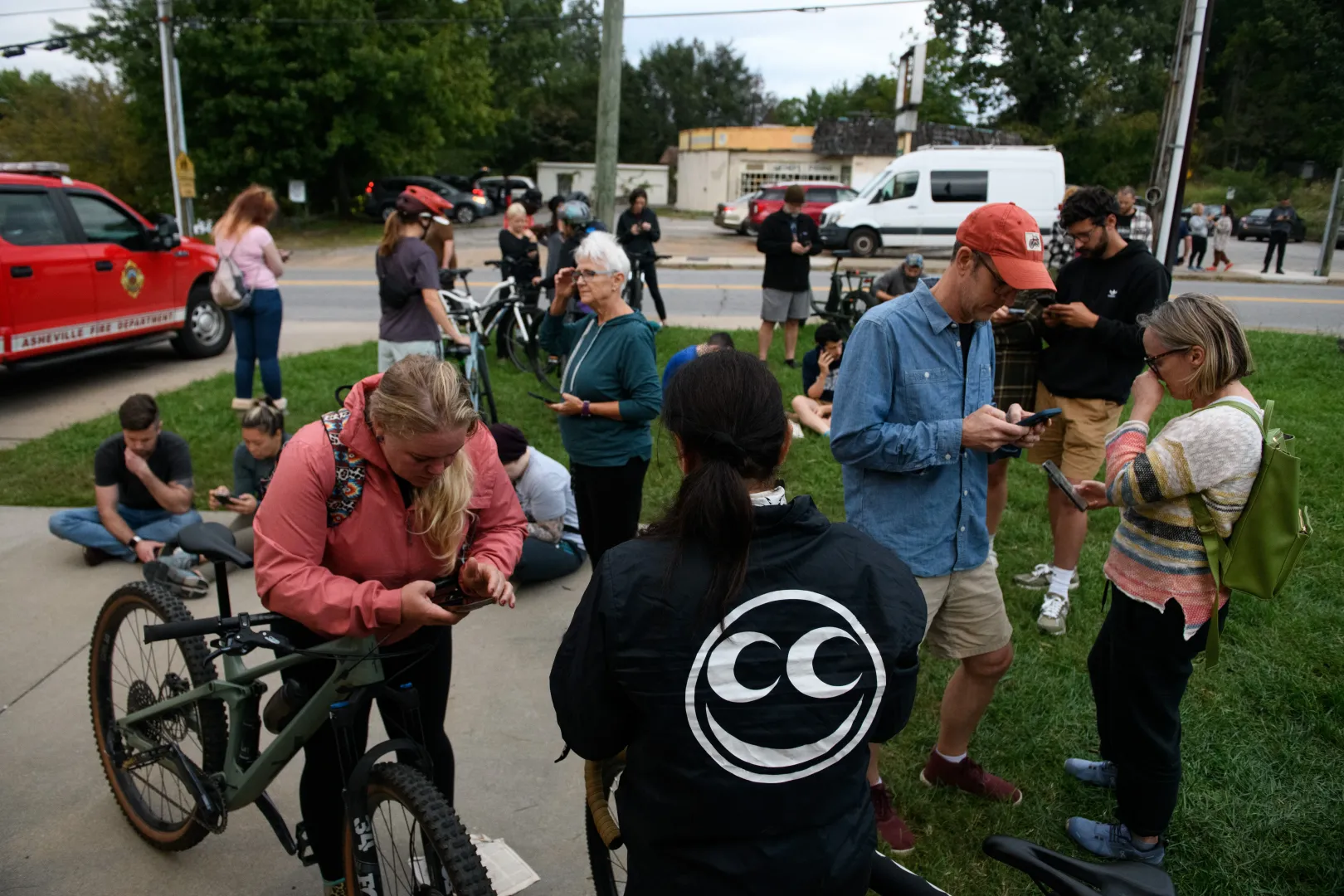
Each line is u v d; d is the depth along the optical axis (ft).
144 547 15.02
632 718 4.96
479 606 6.90
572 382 12.14
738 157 140.46
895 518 8.60
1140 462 8.03
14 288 23.89
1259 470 7.70
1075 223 12.59
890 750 10.74
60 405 25.36
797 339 34.12
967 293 8.10
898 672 4.99
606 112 28.04
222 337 32.86
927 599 8.70
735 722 4.70
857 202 71.77
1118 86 150.41
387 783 6.71
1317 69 166.09
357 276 60.08
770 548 4.83
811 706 4.77
